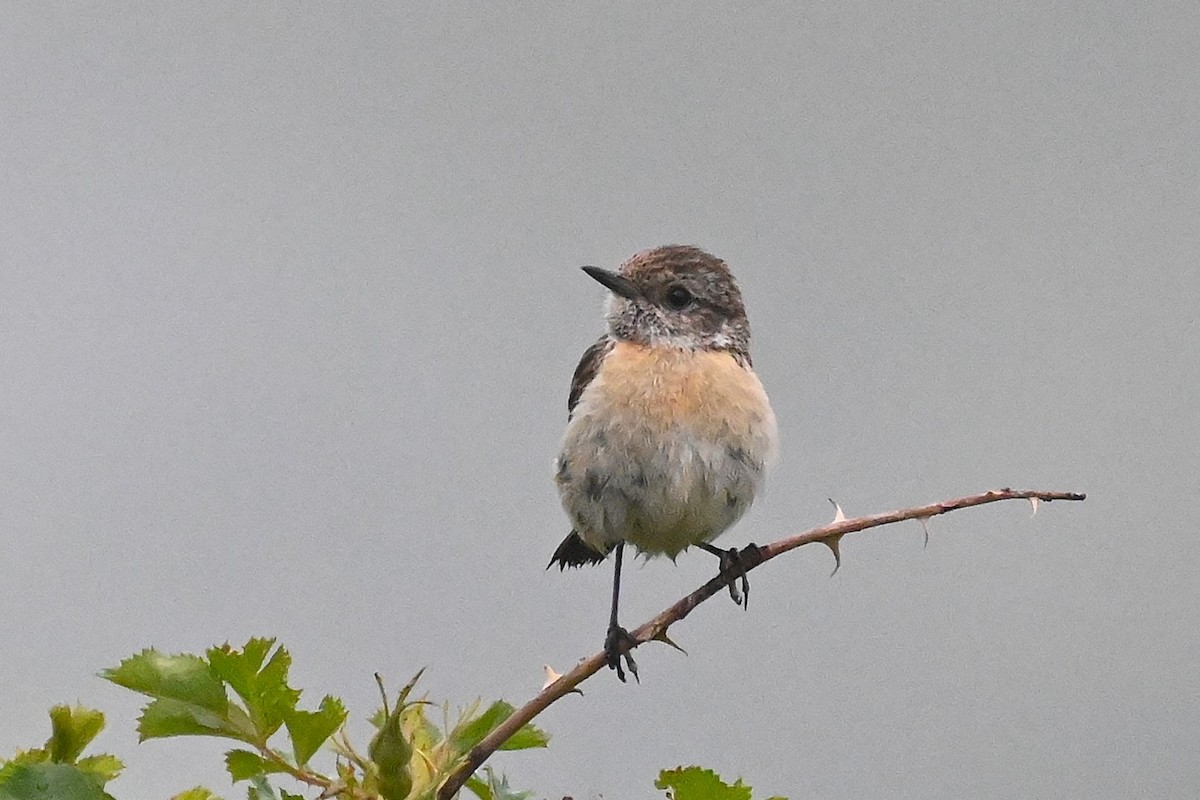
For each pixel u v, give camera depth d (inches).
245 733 214.1
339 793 214.1
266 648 214.7
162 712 212.7
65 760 211.5
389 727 214.4
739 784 219.1
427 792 215.9
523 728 234.5
